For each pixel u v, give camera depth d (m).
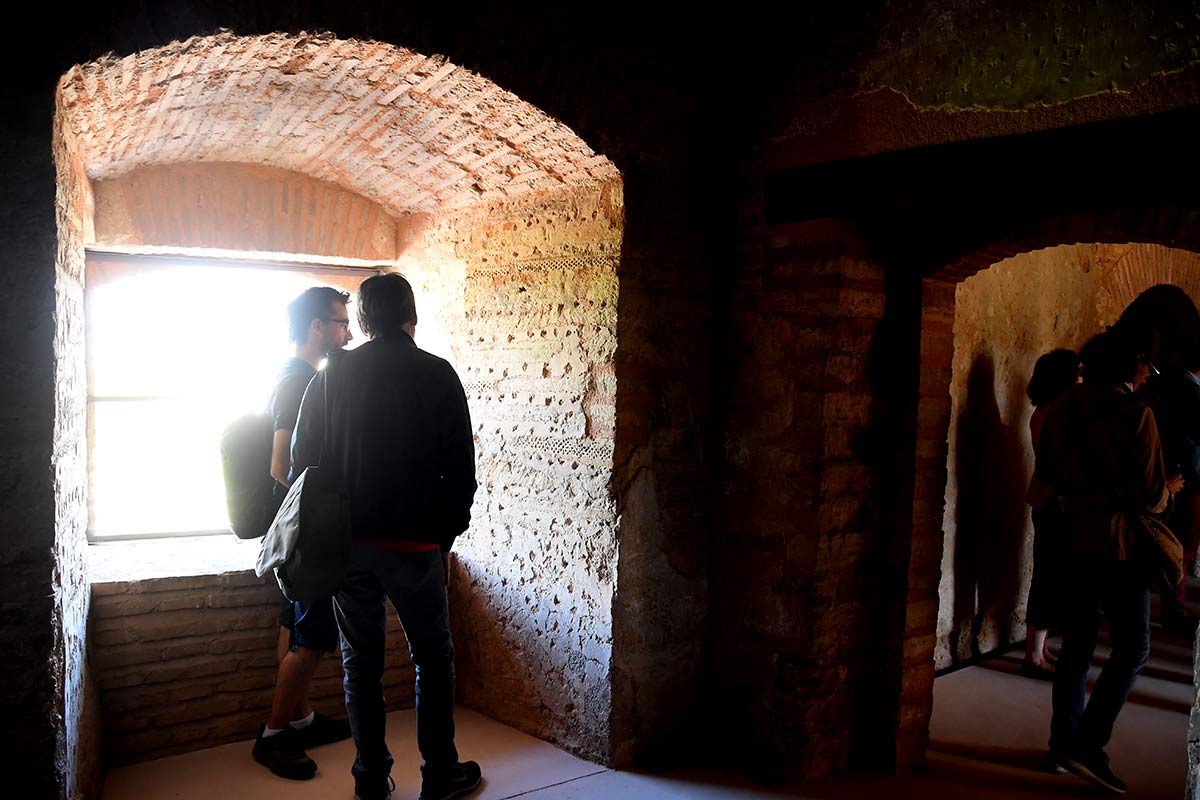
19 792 2.05
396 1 2.54
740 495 3.34
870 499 3.27
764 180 3.27
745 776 3.18
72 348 2.44
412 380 2.71
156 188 3.52
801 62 3.14
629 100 3.08
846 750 3.27
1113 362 3.25
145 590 3.07
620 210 3.08
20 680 2.04
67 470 2.30
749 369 3.32
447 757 2.84
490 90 2.83
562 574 3.31
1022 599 5.09
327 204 3.96
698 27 3.28
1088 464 3.20
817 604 3.12
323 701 3.43
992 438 4.74
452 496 2.77
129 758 3.04
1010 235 2.92
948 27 2.74
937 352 3.28
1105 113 2.41
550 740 3.37
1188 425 4.25
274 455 3.01
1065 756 3.21
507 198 3.51
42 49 2.05
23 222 2.03
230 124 3.18
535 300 3.41
